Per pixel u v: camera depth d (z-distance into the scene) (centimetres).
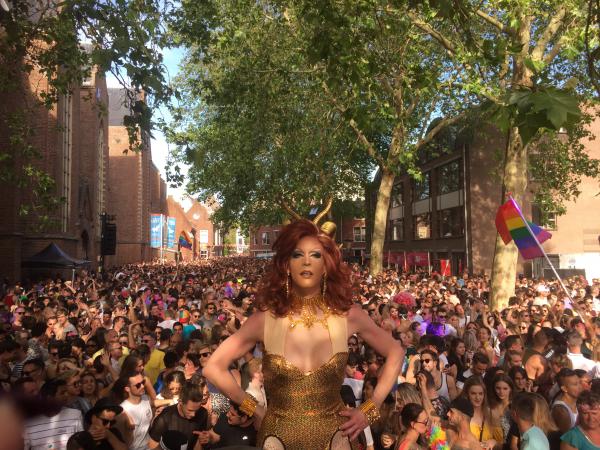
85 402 570
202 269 4259
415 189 4603
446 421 539
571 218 3488
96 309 1247
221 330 884
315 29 926
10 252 2672
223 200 3578
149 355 750
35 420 80
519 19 1415
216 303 1366
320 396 221
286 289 231
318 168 2661
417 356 771
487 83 1516
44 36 1157
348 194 3712
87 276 3025
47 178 1171
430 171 4178
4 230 2670
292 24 1823
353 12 942
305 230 234
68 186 3666
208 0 1102
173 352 706
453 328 1095
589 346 890
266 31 1898
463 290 1819
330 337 227
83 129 4672
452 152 3681
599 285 1962
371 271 2891
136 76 767
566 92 267
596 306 1482
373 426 548
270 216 3409
